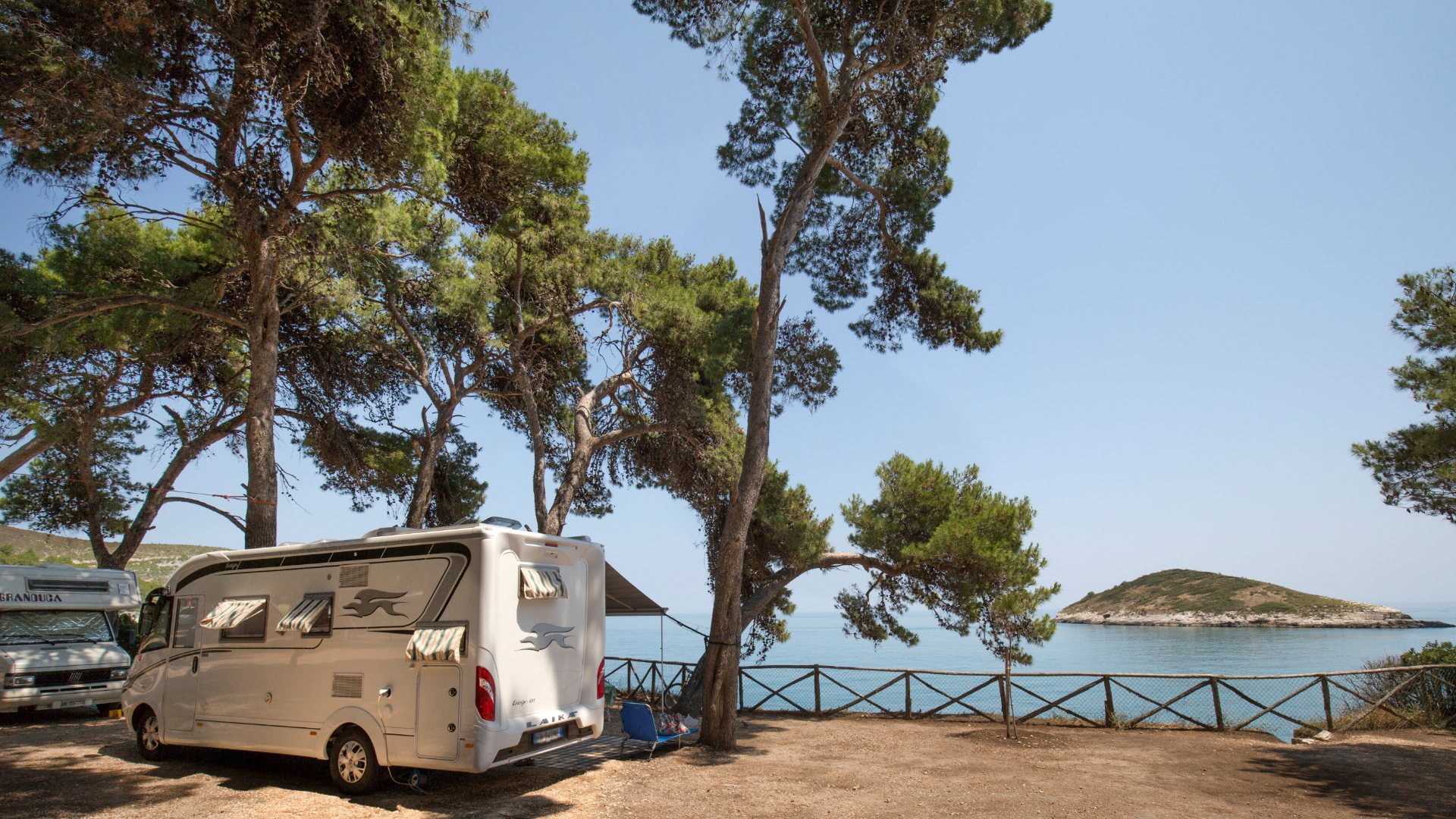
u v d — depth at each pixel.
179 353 15.66
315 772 8.21
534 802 7.05
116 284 12.53
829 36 12.38
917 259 14.11
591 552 8.47
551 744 7.48
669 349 15.45
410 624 7.19
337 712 7.39
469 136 13.59
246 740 7.93
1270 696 12.16
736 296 16.45
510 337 16.02
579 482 14.84
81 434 15.52
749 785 7.78
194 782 7.67
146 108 9.34
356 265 12.24
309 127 10.84
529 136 14.76
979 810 6.73
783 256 11.30
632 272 15.52
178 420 17.88
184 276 13.77
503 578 7.15
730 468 14.37
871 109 13.45
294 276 13.26
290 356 16.59
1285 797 7.18
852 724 12.41
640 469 17.50
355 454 18.14
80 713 12.99
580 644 8.10
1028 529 12.58
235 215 11.16
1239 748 9.79
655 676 15.09
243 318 14.27
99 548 17.97
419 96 10.55
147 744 8.86
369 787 7.15
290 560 8.16
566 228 14.94
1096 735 11.06
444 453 19.64
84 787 7.36
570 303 16.09
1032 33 12.56
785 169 14.31
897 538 13.64
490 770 8.40
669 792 7.46
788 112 13.51
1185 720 11.70
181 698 8.55
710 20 12.01
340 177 13.04
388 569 7.50
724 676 10.07
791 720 13.01
